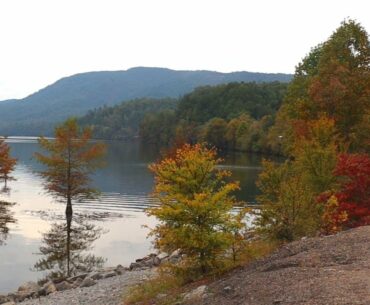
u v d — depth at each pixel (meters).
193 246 14.12
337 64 37.62
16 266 25.58
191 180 14.67
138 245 30.20
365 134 33.00
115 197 49.56
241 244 15.38
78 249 29.25
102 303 16.39
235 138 140.12
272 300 9.63
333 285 9.59
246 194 48.19
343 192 18.80
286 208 16.67
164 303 13.08
